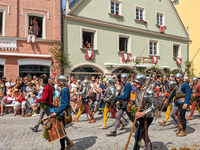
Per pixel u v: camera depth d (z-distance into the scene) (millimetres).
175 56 21203
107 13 15547
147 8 18188
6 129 6215
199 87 7938
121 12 16266
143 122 3721
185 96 5270
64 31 13469
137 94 3836
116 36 15930
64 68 13289
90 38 16453
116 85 10008
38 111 9102
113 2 16094
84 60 14195
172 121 7656
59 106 4246
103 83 9445
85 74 14391
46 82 5578
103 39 15219
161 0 19359
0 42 11781
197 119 8109
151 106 3584
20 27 12406
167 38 19641
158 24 19047
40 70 12844
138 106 3771
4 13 12008
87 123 7293
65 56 13242
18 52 12188
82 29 14227
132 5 17062
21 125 6816
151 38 18297
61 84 4164
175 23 20516
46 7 13070
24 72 12461
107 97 6191
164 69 19000
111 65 15531
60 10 13383
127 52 16641
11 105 9031
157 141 5004
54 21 13211
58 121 4020
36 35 12938
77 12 14000
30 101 9055
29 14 12641
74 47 13781
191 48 24031
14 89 9195
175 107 5625
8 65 11977
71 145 4238
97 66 14742
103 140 5062
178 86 5621
